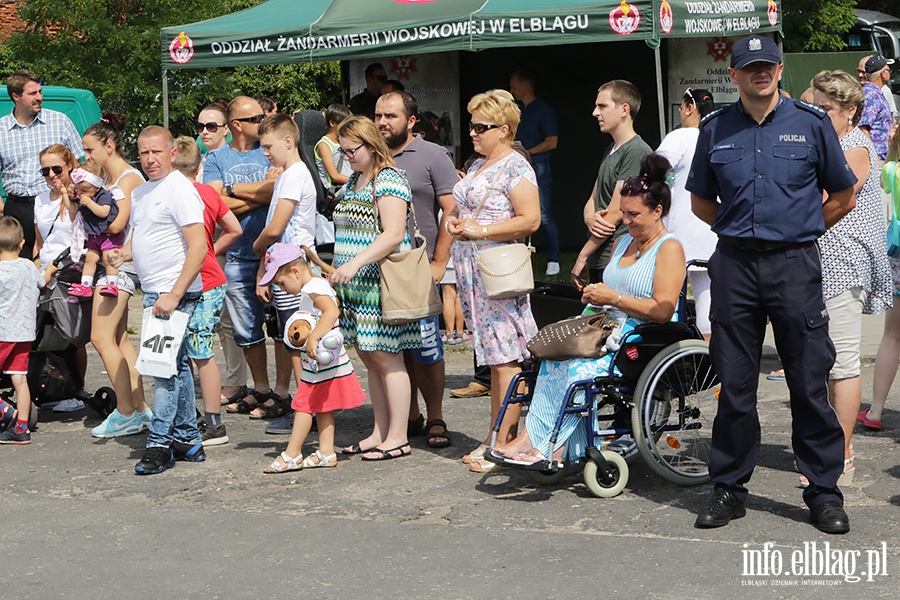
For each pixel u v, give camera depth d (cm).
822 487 510
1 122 938
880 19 2577
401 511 557
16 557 506
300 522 544
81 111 1133
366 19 984
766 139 492
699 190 520
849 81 588
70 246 745
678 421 586
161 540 524
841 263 569
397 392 653
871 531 506
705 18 938
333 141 917
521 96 1248
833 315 572
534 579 461
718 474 523
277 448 690
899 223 655
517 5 932
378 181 626
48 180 762
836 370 573
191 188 644
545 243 1469
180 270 652
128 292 726
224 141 799
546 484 592
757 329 511
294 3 1076
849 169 496
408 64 1277
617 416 589
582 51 1386
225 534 530
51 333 745
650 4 872
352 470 634
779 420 716
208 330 692
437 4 977
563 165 1438
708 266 518
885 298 598
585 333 556
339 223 648
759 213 491
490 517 542
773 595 438
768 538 500
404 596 448
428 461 648
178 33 1034
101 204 707
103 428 731
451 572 472
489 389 811
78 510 575
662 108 945
